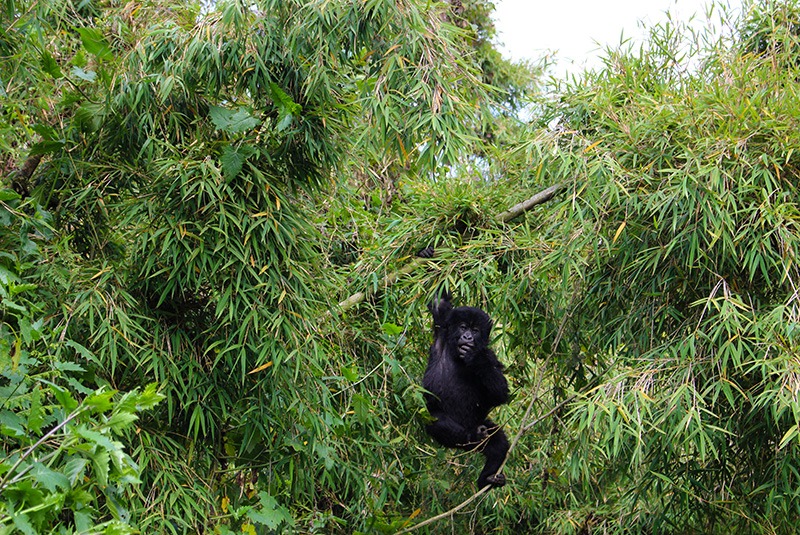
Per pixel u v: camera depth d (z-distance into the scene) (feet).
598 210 17.39
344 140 16.46
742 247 16.06
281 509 15.07
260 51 15.30
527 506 23.07
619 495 22.26
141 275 15.31
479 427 20.35
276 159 16.03
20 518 9.41
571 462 16.48
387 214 23.39
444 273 19.43
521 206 19.80
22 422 11.65
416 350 22.18
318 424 16.11
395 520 19.71
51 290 14.43
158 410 15.31
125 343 14.84
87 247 16.26
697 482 17.42
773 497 15.76
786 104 16.21
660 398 15.64
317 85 15.56
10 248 13.97
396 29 15.94
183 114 15.81
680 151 16.67
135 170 15.80
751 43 19.89
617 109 18.21
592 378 19.69
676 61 18.94
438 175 20.39
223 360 15.75
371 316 20.48
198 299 16.19
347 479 17.58
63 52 17.80
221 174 15.07
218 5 15.40
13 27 15.16
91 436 9.82
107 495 11.25
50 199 16.07
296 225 15.64
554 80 19.84
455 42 17.74
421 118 16.06
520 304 20.31
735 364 14.83
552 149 17.35
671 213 16.75
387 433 20.26
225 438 16.66
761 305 16.39
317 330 16.08
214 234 15.01
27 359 11.89
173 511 14.74
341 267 21.07
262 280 15.11
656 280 17.25
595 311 18.86
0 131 15.17
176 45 15.51
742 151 16.02
